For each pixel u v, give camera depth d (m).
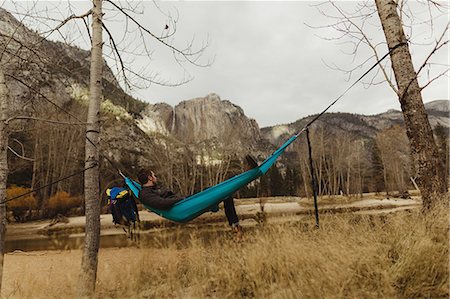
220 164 57.44
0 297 4.67
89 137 5.55
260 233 4.84
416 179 5.32
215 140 65.31
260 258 4.07
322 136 62.88
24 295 4.45
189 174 55.12
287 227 4.97
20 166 32.84
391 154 62.47
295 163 84.44
